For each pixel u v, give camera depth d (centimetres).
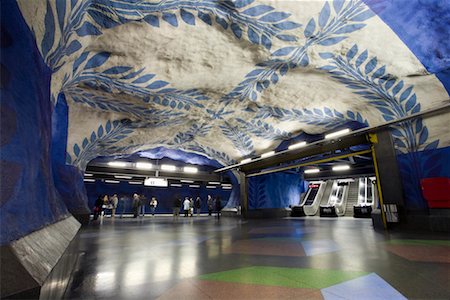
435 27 522
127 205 2598
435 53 588
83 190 1191
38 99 307
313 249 481
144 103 916
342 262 370
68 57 457
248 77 780
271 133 1320
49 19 307
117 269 334
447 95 703
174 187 2898
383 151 927
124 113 1016
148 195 2753
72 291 247
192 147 1598
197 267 346
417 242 550
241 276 300
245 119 1154
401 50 604
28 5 254
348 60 667
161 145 1502
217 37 581
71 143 1009
